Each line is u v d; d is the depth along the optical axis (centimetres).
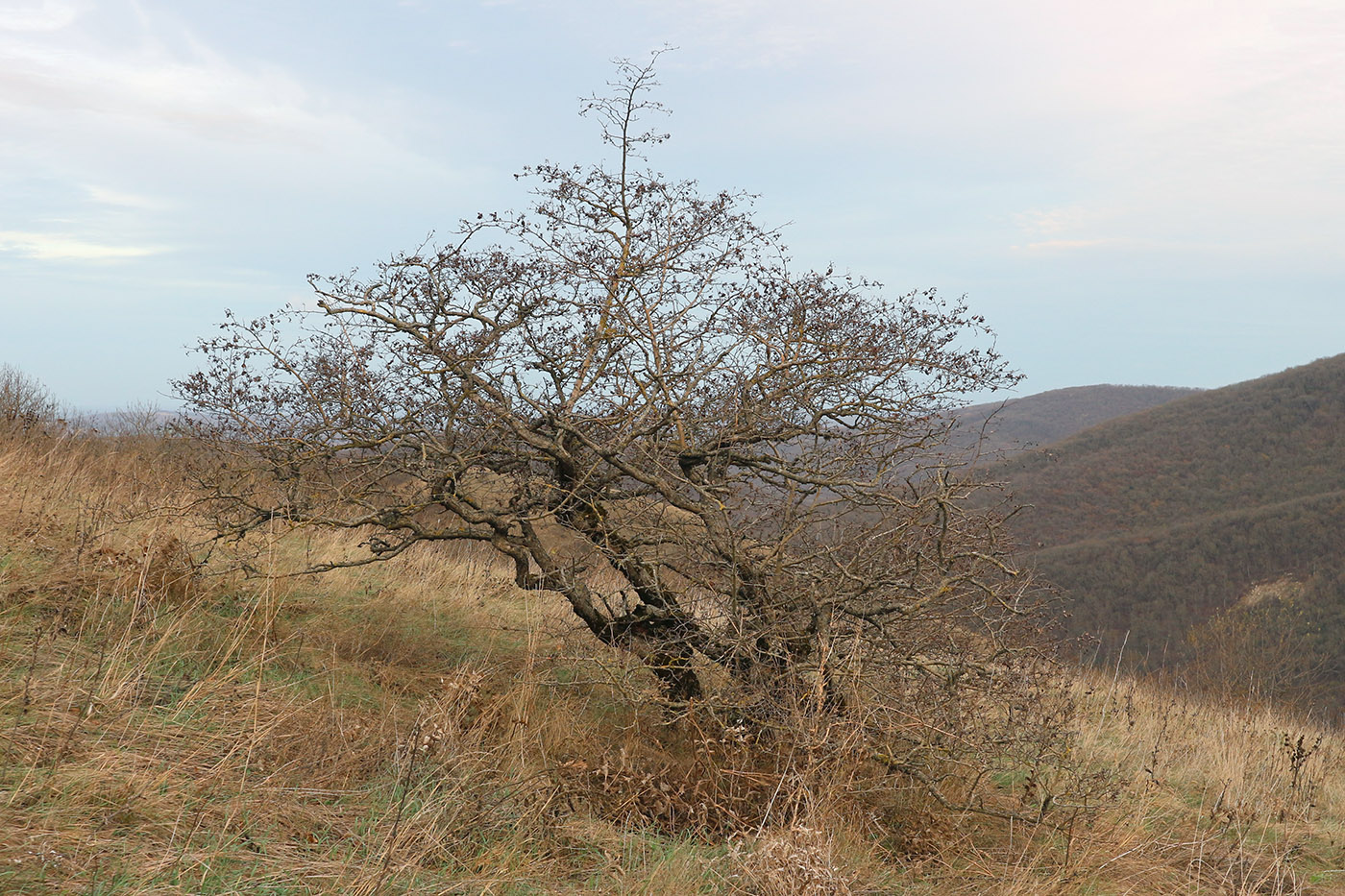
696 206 514
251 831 315
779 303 502
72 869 258
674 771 470
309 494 517
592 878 355
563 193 500
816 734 441
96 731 345
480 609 716
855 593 471
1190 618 5131
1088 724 722
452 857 333
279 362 477
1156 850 497
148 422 1167
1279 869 503
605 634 539
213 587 555
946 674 479
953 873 425
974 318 503
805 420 523
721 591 490
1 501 577
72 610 459
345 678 508
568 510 519
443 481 505
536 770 433
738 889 352
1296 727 973
